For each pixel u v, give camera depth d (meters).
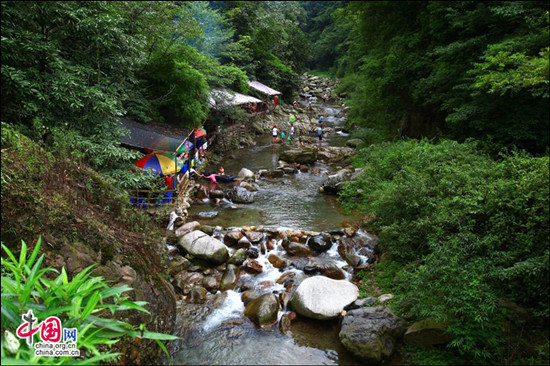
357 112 23.30
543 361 4.61
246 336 5.90
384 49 16.72
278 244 9.04
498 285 5.71
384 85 15.26
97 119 8.10
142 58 10.25
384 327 5.52
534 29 9.18
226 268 7.74
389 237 8.13
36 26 7.50
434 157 9.01
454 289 5.11
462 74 10.84
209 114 19.23
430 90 13.06
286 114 30.75
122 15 12.29
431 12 12.45
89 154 7.46
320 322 6.28
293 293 6.86
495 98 9.62
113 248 5.27
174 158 10.57
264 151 20.47
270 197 12.85
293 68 38.47
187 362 5.29
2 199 4.21
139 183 8.81
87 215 5.25
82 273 3.48
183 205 11.05
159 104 13.90
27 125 7.00
